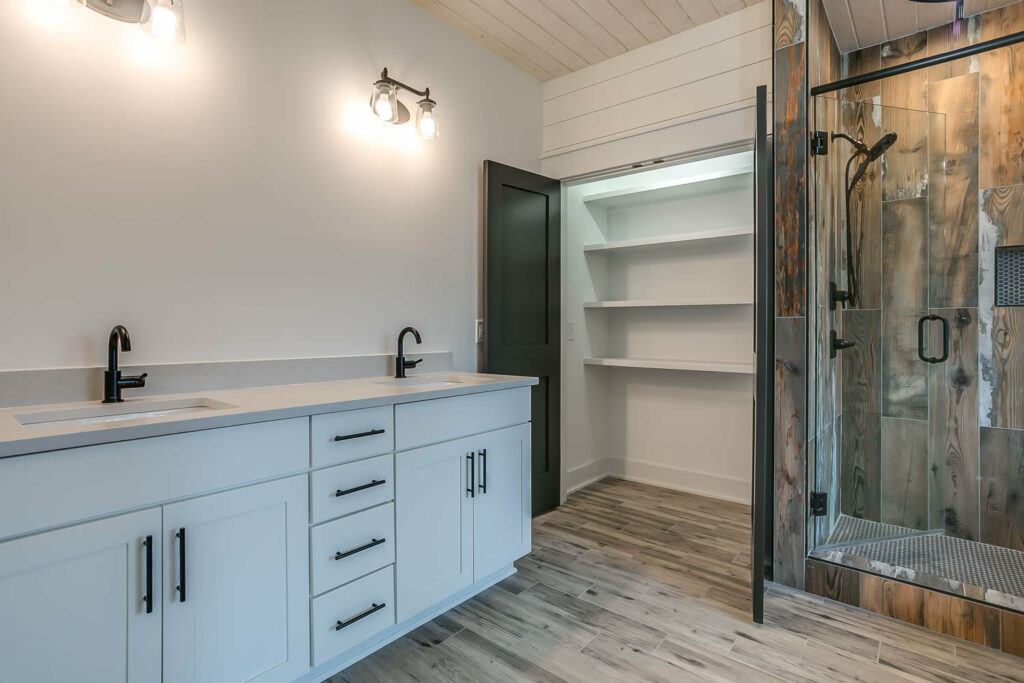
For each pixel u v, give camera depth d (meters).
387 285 2.35
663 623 1.87
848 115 2.31
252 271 1.88
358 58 2.22
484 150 2.84
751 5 2.46
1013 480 2.39
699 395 3.42
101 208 1.54
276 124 1.95
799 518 2.09
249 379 1.86
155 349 1.65
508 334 2.85
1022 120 2.33
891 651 1.70
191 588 1.22
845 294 2.39
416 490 1.76
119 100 1.57
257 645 1.35
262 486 1.35
